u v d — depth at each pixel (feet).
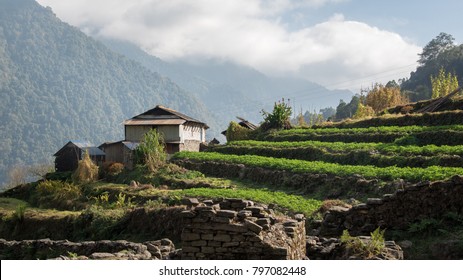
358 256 48.96
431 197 66.08
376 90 299.58
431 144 144.97
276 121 229.45
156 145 178.91
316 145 165.78
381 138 163.94
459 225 62.95
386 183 102.12
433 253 56.85
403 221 66.59
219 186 140.05
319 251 56.08
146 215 107.86
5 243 81.61
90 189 162.81
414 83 502.79
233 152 193.16
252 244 43.80
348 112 439.22
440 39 565.94
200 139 256.73
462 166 109.81
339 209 71.82
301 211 94.89
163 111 238.89
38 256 75.51
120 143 218.38
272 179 136.98
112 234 110.63
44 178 201.36
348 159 142.10
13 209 156.25
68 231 121.19
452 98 200.44
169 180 157.48
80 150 228.63
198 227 45.14
